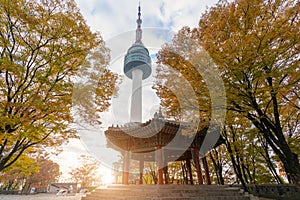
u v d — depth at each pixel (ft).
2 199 92.07
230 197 35.45
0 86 29.68
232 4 31.63
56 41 31.60
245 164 63.46
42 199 91.30
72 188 169.27
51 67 31.27
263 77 27.84
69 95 31.12
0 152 32.14
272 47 28.09
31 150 41.11
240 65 27.68
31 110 30.48
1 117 24.99
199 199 32.60
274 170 59.72
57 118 31.07
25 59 29.30
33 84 31.76
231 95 30.19
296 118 49.93
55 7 31.86
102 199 36.86
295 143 47.96
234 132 56.90
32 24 28.99
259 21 28.84
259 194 49.21
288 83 31.01
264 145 58.59
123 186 38.81
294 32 26.43
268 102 33.68
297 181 30.22
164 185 35.35
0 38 28.12
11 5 27.53
